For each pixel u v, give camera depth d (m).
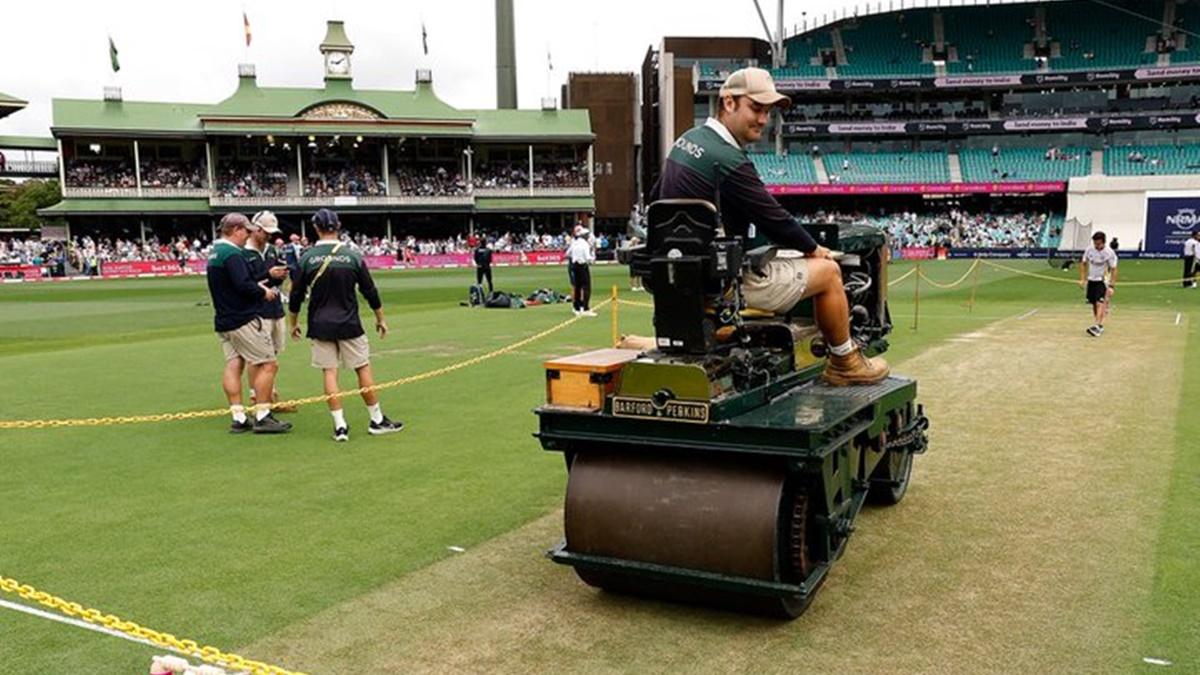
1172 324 16.06
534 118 62.03
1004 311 18.95
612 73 65.69
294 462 7.29
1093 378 10.51
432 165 61.59
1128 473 6.59
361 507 6.08
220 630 4.22
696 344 4.23
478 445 7.80
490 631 4.21
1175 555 4.98
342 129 56.03
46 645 4.05
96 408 9.58
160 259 48.72
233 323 8.19
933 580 4.71
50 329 18.91
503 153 63.47
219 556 5.18
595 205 65.69
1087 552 5.07
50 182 78.19
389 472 6.95
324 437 8.20
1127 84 57.97
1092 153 56.94
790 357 4.98
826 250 4.91
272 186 56.59
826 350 5.25
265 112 57.19
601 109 65.81
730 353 4.40
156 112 56.19
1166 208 41.19
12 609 4.45
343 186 57.81
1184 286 24.98
